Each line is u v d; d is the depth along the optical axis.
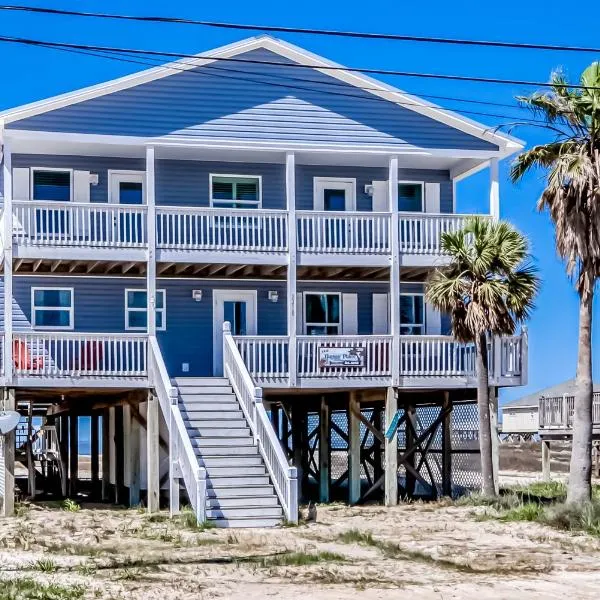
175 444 24.34
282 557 17.97
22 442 40.19
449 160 30.03
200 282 30.31
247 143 28.16
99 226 28.03
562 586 15.57
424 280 31.19
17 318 29.19
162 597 14.55
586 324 24.12
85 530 22.06
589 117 23.42
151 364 26.14
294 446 33.00
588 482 24.00
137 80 27.45
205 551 18.97
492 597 14.70
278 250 27.56
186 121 27.86
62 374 25.75
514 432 65.81
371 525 22.81
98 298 29.72
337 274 30.00
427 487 29.67
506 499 25.72
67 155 29.12
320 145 28.58
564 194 23.38
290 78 28.75
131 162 29.66
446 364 28.14
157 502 25.88
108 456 32.62
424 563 17.70
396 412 27.39
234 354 26.28
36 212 28.17
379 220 28.33
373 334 30.95
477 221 25.91
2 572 16.64
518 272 25.61
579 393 24.17
